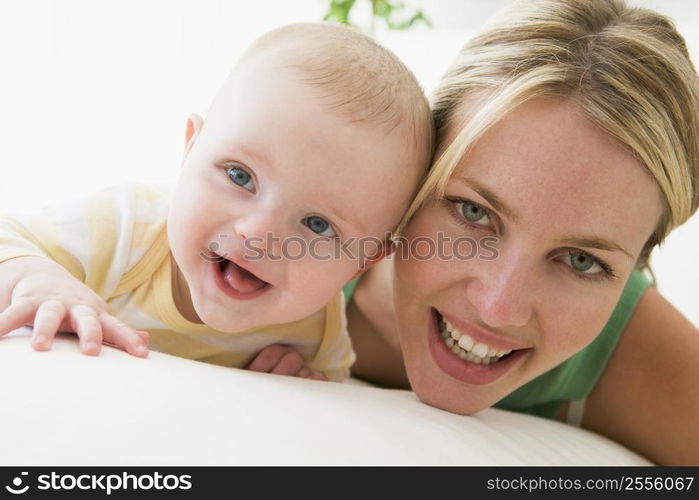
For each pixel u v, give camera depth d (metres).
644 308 1.23
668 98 0.85
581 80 0.82
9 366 0.63
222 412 0.62
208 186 0.86
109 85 2.29
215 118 0.90
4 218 0.95
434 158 0.92
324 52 0.89
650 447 1.22
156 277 1.00
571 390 1.22
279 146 0.84
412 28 2.46
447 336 0.93
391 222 0.92
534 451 0.87
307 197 0.85
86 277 0.98
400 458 0.64
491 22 0.96
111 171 2.24
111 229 0.99
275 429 0.62
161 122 2.29
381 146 0.87
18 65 2.24
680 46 0.91
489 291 0.85
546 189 0.81
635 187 0.83
